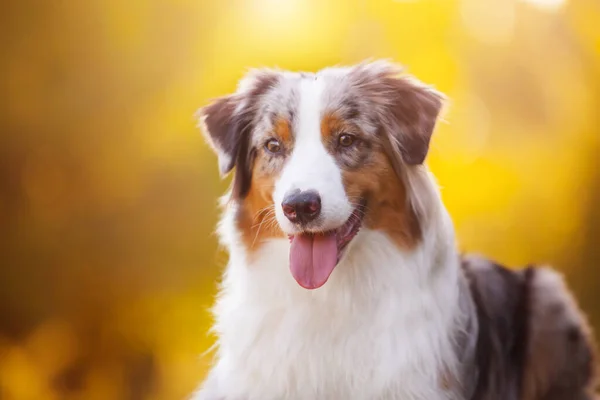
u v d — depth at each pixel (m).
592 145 4.89
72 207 5.00
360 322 2.16
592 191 4.93
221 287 2.47
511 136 4.90
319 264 2.03
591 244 4.98
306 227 1.97
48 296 4.98
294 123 2.13
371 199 2.13
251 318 2.24
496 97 4.86
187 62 4.90
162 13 4.87
